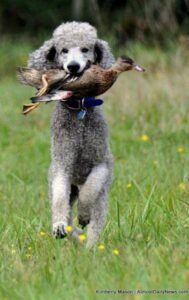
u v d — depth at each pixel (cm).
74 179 2150
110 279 1680
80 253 1903
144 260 1788
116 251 1838
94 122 2094
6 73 6600
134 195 2511
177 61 4178
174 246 1891
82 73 1958
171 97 3834
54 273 1753
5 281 1762
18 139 3891
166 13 5375
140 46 5303
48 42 2158
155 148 3294
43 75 1947
